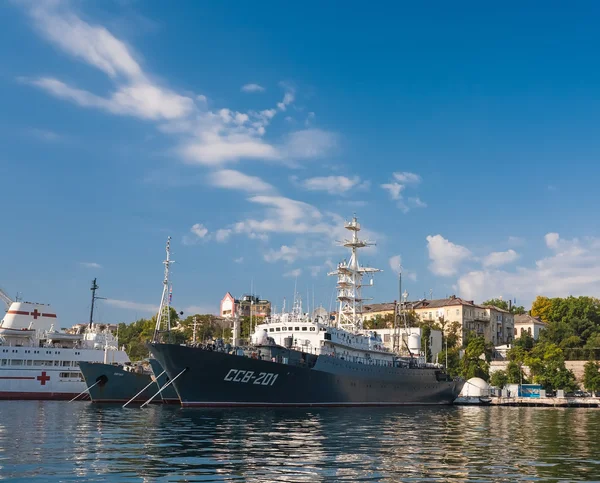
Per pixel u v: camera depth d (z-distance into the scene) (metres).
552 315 154.50
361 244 79.19
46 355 74.12
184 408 53.47
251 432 37.84
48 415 48.81
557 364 111.06
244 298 158.00
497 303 184.25
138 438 34.22
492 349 135.12
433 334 129.25
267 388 56.44
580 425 52.53
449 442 36.84
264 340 59.56
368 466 26.83
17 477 22.67
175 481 22.59
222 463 26.48
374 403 69.25
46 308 83.38
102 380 67.81
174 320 153.38
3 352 71.88
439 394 82.44
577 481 24.12
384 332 124.94
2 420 43.97
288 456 28.92
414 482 23.50
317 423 45.06
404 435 40.03
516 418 61.84
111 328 163.25
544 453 32.28
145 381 69.62
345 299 78.50
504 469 26.73
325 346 67.06
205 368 52.69
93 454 28.16
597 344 123.44
